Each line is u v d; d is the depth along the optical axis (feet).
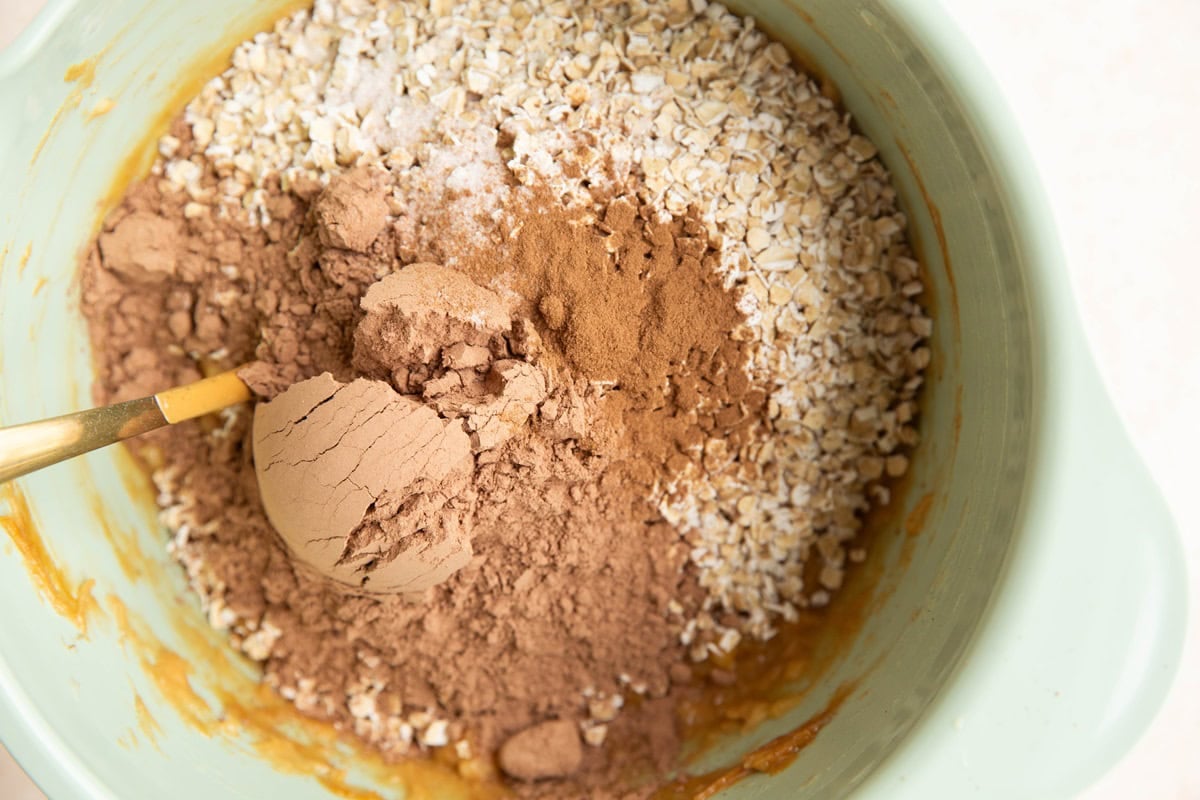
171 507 0.82
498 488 0.73
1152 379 0.87
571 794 0.82
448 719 0.84
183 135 0.79
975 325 0.74
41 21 0.66
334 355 0.75
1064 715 0.64
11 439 0.63
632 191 0.76
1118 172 0.87
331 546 0.70
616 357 0.74
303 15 0.80
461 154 0.75
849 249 0.79
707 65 0.78
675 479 0.79
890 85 0.73
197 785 0.73
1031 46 0.87
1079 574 0.65
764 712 0.81
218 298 0.78
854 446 0.82
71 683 0.70
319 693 0.83
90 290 0.78
